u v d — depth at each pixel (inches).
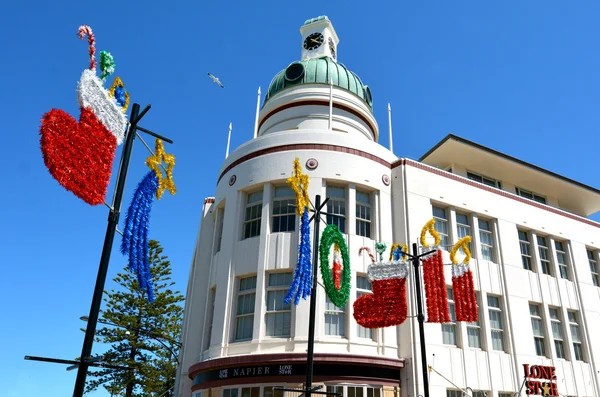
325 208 836.0
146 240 406.9
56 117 324.8
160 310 1520.7
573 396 949.8
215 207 967.6
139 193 406.6
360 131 1067.9
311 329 471.5
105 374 1422.2
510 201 1057.5
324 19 1278.3
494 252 995.3
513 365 899.4
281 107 1075.9
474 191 1005.8
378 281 704.4
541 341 976.3
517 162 1138.7
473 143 1079.6
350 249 810.8
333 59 1249.4
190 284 1111.0
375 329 786.2
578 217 1173.7
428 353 794.8
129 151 374.0
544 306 1003.3
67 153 326.6
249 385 714.8
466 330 872.3
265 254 809.5
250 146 919.0
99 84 357.1
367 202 884.0
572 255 1114.1
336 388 692.7
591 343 1032.8
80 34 350.3
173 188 431.8
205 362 769.6
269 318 776.9
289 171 855.7
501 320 941.8
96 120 350.9
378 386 725.9
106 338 1444.4
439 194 944.9
